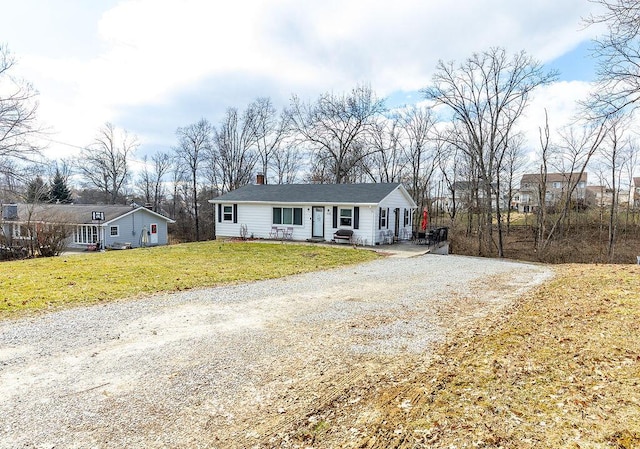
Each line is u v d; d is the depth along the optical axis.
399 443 2.72
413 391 3.55
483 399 3.27
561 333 4.95
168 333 5.37
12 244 17.86
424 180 34.38
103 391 3.65
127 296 7.47
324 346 4.90
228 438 2.89
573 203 34.06
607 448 2.43
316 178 36.94
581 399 3.11
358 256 14.56
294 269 11.32
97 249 25.42
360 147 33.59
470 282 9.60
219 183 39.59
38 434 2.92
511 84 23.52
